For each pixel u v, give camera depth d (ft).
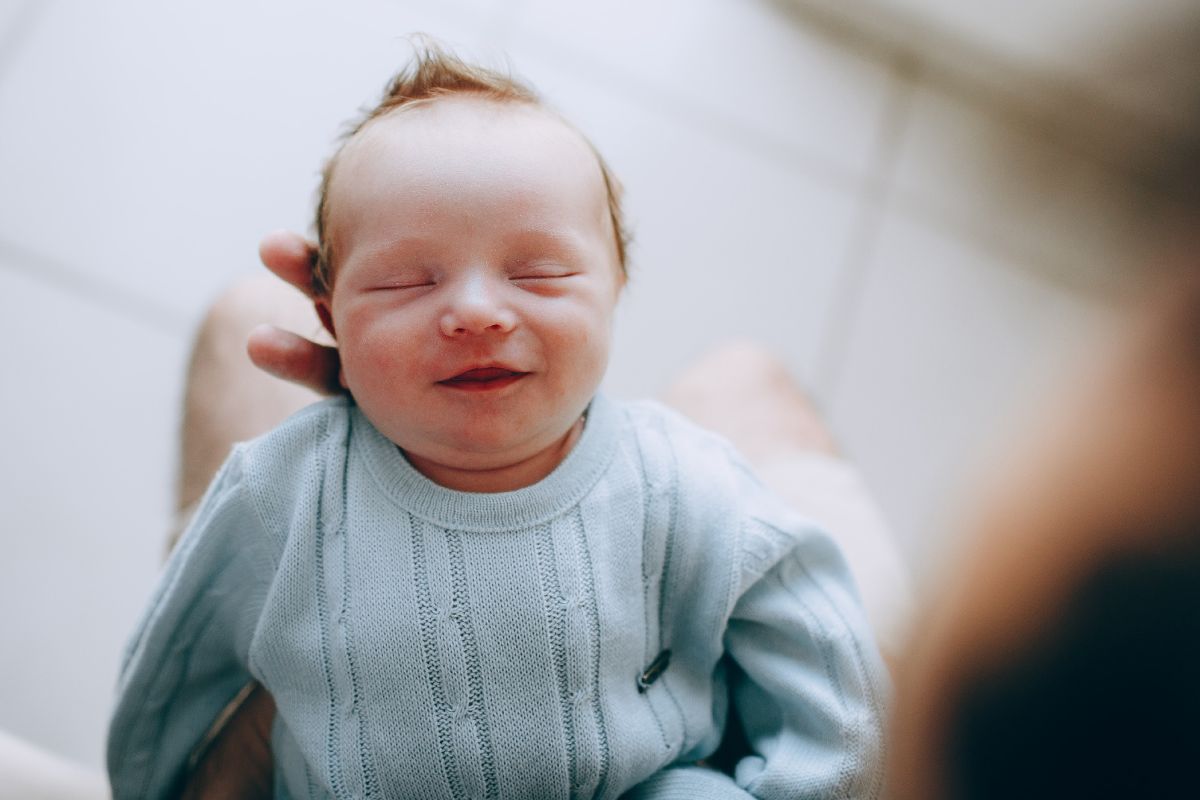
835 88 4.67
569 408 1.59
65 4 3.94
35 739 3.06
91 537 3.34
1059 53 4.50
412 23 4.21
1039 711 0.84
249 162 3.91
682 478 1.77
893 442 4.16
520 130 1.59
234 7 4.09
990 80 4.85
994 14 4.50
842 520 2.48
